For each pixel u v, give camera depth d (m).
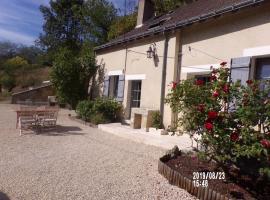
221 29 8.52
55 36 39.28
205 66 8.95
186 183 4.83
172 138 8.51
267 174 4.20
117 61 13.85
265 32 7.30
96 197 4.48
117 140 9.05
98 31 26.84
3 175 5.29
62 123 12.46
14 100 23.73
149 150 7.67
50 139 8.80
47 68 38.00
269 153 4.09
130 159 6.71
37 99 24.47
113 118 12.68
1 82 33.88
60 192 4.61
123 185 5.02
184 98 5.11
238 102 4.68
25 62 41.25
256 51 7.44
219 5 9.91
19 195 4.44
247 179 4.89
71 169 5.80
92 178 5.31
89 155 6.98
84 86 16.72
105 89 14.59
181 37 10.07
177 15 12.45
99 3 26.97
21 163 6.08
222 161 4.88
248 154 4.14
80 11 30.58
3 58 48.25
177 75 10.08
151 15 16.27
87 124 12.30
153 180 5.30
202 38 9.16
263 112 4.34
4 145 7.70
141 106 11.66
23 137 8.93
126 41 12.78
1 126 10.86
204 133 4.85
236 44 8.02
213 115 4.44
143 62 11.88
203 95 4.95
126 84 12.90
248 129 4.33
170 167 5.36
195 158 5.87
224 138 4.49
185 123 5.14
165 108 10.24
